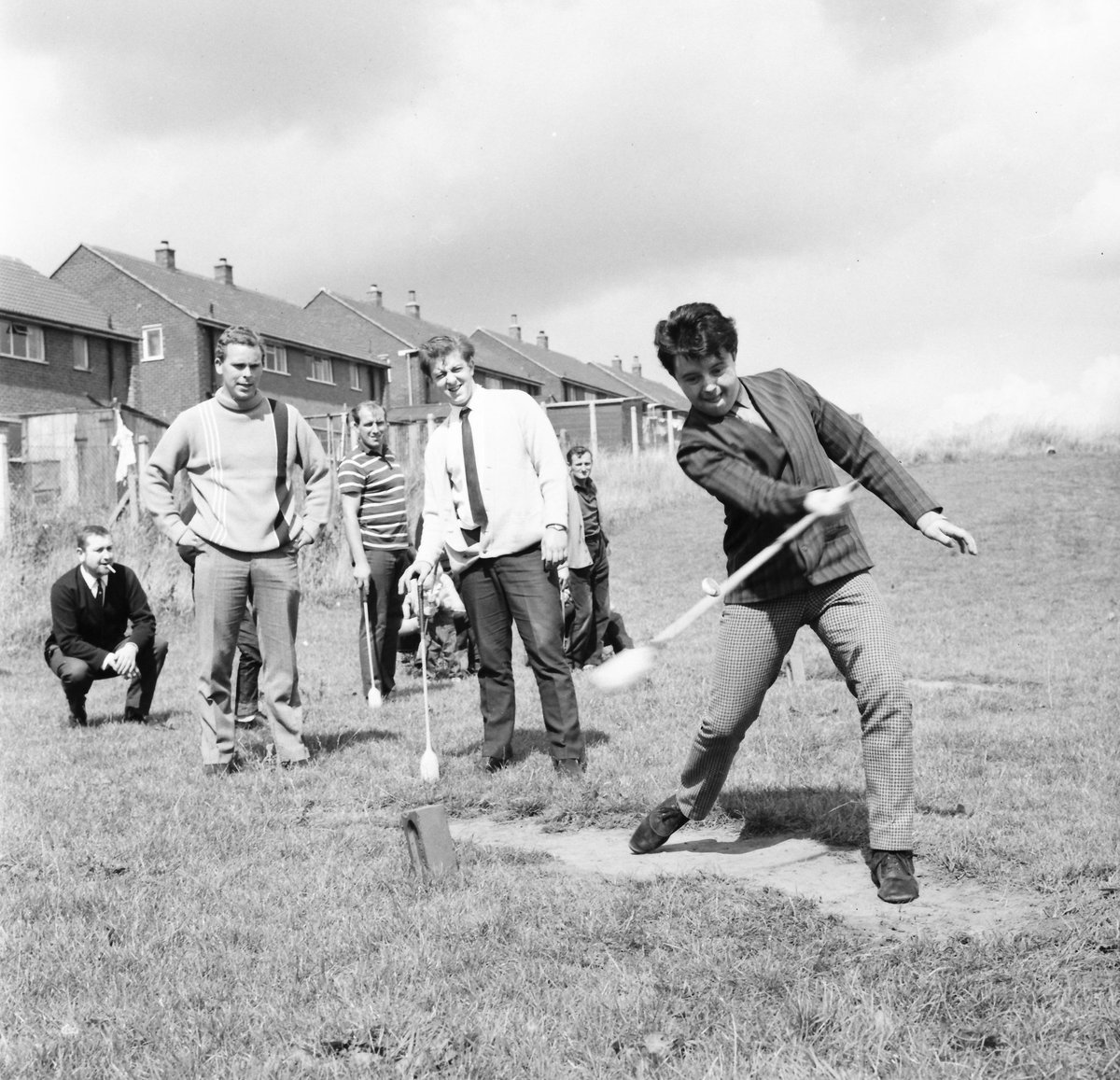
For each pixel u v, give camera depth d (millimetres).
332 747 6555
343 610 14680
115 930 3457
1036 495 21406
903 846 3652
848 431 3912
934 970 2945
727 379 3764
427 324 60156
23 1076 2555
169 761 6270
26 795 5301
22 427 22719
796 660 8352
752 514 3680
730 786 5113
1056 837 4098
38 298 36688
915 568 16688
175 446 5938
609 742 6348
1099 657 9609
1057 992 2799
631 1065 2549
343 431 19391
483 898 3684
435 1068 2568
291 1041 2699
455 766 5828
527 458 5691
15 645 12031
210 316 40031
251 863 4191
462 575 5754
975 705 7320
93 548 7770
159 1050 2674
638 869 4074
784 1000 2852
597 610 9633
